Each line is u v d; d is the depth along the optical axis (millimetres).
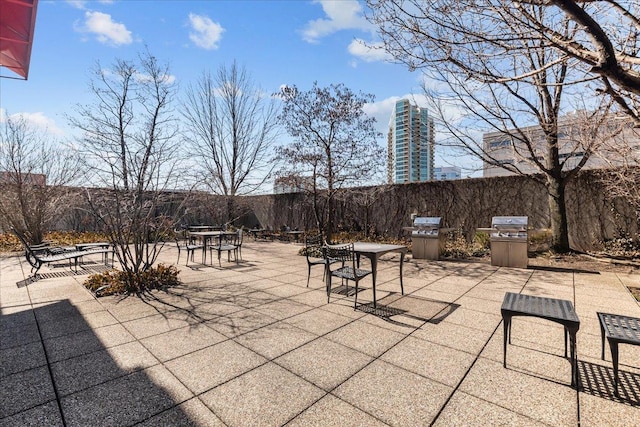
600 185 7504
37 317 3875
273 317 3861
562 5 1958
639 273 6078
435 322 3672
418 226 8180
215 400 2166
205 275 6402
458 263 7516
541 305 2719
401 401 2154
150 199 5848
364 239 10867
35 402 2146
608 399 2166
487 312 4012
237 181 16062
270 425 1905
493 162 8227
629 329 2365
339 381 2412
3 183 9648
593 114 5855
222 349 2973
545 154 7961
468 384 2367
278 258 8688
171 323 3658
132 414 2012
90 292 5027
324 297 4762
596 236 7570
